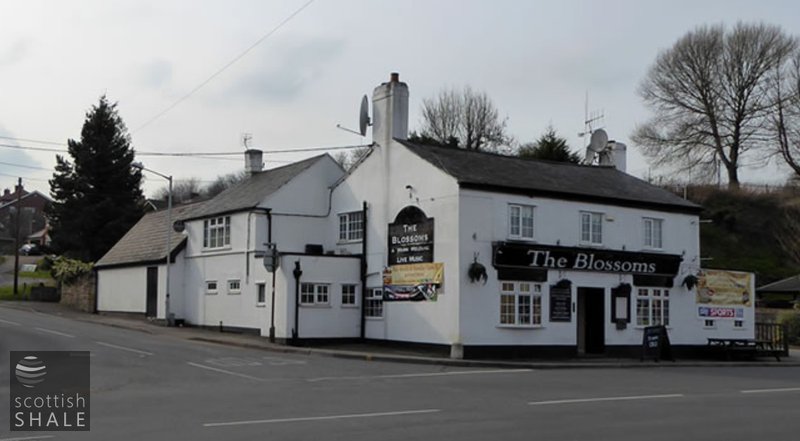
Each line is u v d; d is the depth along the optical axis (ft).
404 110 101.65
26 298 170.09
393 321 96.89
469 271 87.45
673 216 105.81
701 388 64.03
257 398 51.24
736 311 110.63
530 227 93.09
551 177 100.68
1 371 65.36
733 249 204.44
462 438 36.70
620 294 98.78
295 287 97.76
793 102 208.03
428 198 92.63
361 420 41.98
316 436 36.88
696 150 219.61
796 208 204.85
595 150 121.90
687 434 39.11
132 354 78.74
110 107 202.28
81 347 83.92
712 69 215.31
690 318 105.60
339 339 100.53
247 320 109.29
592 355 97.14
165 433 37.60
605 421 42.96
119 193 198.29
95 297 145.28
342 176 114.11
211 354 82.07
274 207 110.83
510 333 90.07
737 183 217.77
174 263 124.36
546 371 78.18
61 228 194.70
